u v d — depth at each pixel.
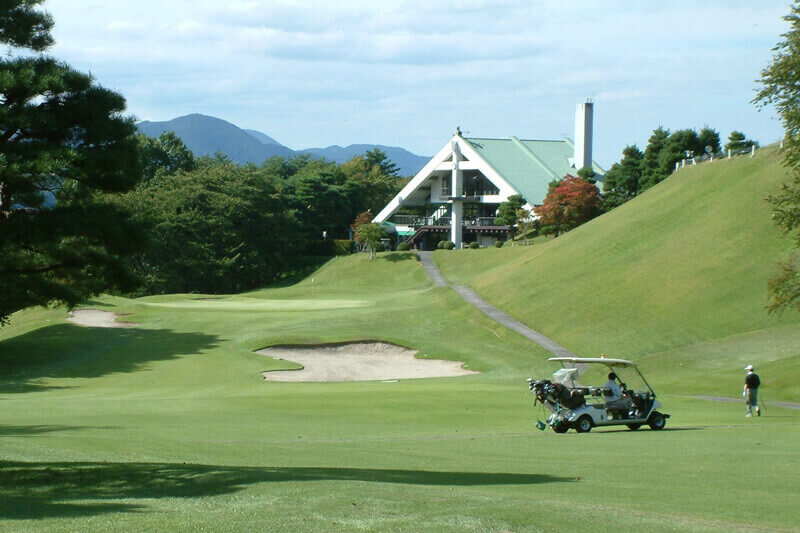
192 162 147.12
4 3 17.08
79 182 17.94
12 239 16.14
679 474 13.36
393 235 144.88
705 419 26.81
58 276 19.92
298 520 8.95
